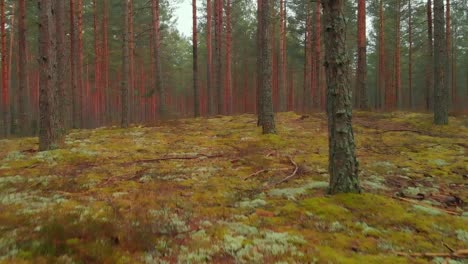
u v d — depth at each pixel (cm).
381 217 545
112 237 447
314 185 715
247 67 4500
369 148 1167
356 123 1712
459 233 500
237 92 4778
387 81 3938
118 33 3111
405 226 520
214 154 1110
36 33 2905
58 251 398
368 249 445
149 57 3891
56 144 1196
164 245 438
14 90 3609
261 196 673
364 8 2050
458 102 4119
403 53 4000
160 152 1158
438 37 1609
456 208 619
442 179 802
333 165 647
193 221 535
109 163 993
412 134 1434
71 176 834
